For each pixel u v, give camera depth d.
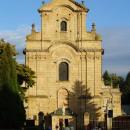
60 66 118.88
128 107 166.62
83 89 117.94
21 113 88.81
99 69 118.19
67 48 119.12
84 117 110.06
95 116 117.06
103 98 130.88
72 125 114.69
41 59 118.06
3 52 89.56
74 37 119.50
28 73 104.50
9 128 87.25
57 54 118.94
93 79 118.12
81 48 118.56
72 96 118.00
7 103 86.81
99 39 118.69
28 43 118.00
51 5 119.88
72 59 118.69
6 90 86.94
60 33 119.44
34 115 115.94
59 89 118.12
